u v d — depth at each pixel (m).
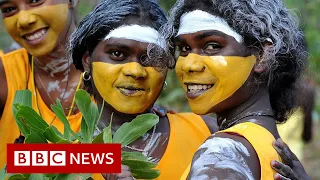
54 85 4.27
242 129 2.87
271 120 3.08
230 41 3.02
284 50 3.08
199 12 3.05
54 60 4.27
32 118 3.07
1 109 4.25
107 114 3.68
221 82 3.03
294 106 3.37
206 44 3.05
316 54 8.38
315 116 8.23
